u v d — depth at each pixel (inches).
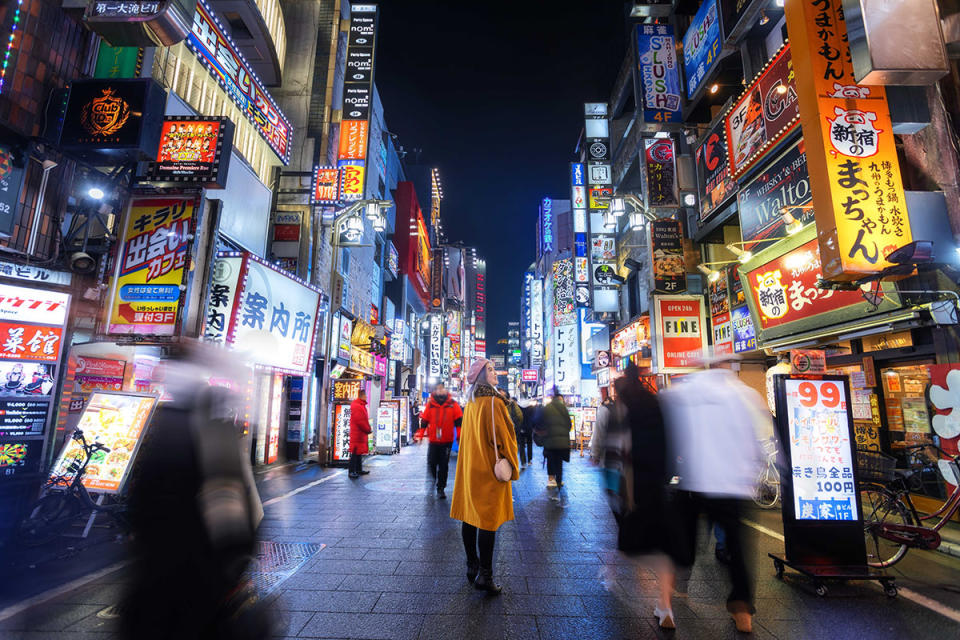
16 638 120.5
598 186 871.1
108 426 228.1
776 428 183.9
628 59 834.8
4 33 224.1
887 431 304.2
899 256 232.4
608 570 184.1
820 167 263.1
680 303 581.6
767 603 154.6
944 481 258.7
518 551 209.8
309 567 182.9
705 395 144.3
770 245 382.9
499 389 177.3
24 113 228.7
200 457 75.0
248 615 73.7
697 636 129.2
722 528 137.9
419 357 1520.7
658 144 593.6
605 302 837.8
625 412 144.3
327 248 658.8
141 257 290.4
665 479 138.0
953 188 263.9
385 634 128.0
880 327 287.4
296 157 624.7
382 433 676.7
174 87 363.3
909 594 163.0
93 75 267.9
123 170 277.3
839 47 270.1
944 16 256.4
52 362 216.4
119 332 283.0
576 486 403.9
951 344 254.2
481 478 163.6
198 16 387.9
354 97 653.3
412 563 188.9
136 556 72.1
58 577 166.6
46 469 210.7
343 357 687.7
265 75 601.6
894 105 265.7
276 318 420.5
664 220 591.5
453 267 2240.4
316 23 681.0
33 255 225.3
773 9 405.4
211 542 72.1
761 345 412.2
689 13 600.4
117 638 69.7
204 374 81.0
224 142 302.8
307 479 417.7
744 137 419.8
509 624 135.2
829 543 172.6
